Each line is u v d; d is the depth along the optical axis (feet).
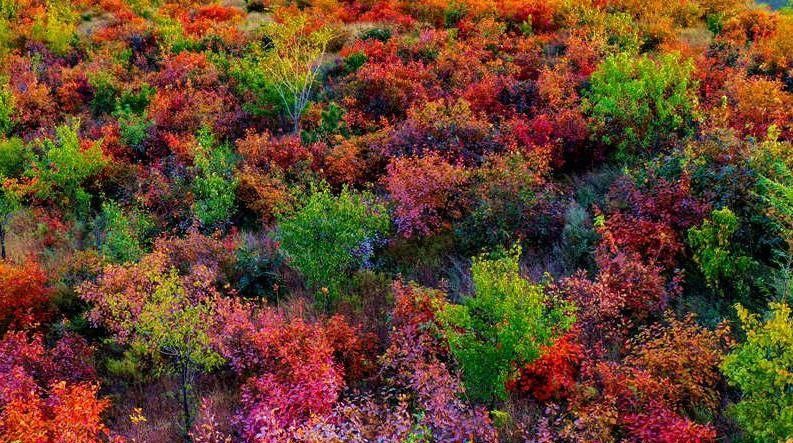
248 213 55.72
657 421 24.76
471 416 26.35
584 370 29.07
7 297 38.50
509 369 26.86
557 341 29.25
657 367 28.17
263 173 57.36
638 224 37.24
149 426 31.17
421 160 49.55
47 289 41.32
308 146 60.75
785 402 21.94
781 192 34.88
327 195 38.96
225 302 34.73
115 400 33.32
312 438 25.16
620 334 32.35
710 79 63.05
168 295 30.81
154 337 30.14
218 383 33.76
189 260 43.68
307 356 30.96
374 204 45.03
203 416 30.94
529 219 42.45
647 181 41.37
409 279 40.96
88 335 38.99
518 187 43.93
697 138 48.32
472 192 46.09
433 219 44.91
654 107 51.06
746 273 33.68
